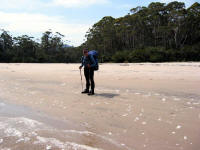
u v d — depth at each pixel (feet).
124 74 47.29
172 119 14.96
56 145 11.25
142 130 13.24
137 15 230.89
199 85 28.55
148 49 178.81
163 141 11.57
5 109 18.99
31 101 21.98
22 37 278.05
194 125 13.58
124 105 19.22
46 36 306.96
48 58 279.49
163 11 230.48
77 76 44.24
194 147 10.68
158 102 19.79
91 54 24.58
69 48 319.47
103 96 23.48
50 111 18.15
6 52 257.34
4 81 38.14
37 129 13.71
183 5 225.56
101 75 45.85
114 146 11.09
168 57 169.68
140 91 25.61
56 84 33.35
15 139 12.12
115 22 262.88
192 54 169.58
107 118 15.80
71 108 18.94
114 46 255.29
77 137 12.34
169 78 37.14
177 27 205.16
